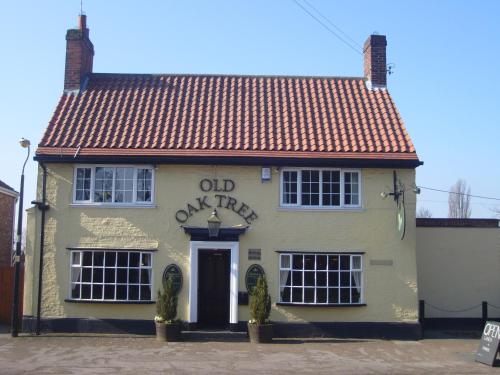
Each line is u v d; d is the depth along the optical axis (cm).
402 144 1781
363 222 1750
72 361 1315
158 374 1194
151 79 2083
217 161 1727
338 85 2094
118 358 1355
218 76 2128
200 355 1405
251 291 1716
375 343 1631
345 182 1773
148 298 1725
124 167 1761
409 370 1277
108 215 1742
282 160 1727
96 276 1730
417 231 2011
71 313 1716
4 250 2638
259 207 1745
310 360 1370
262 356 1407
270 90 2056
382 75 2075
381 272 1736
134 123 1852
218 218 1722
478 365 1339
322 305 1705
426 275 1995
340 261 1742
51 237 1739
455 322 1978
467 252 2006
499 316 1983
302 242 1738
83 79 2031
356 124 1875
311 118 1900
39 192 1750
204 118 1891
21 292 1908
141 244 1733
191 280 1709
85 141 1766
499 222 2022
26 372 1198
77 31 2012
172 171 1758
